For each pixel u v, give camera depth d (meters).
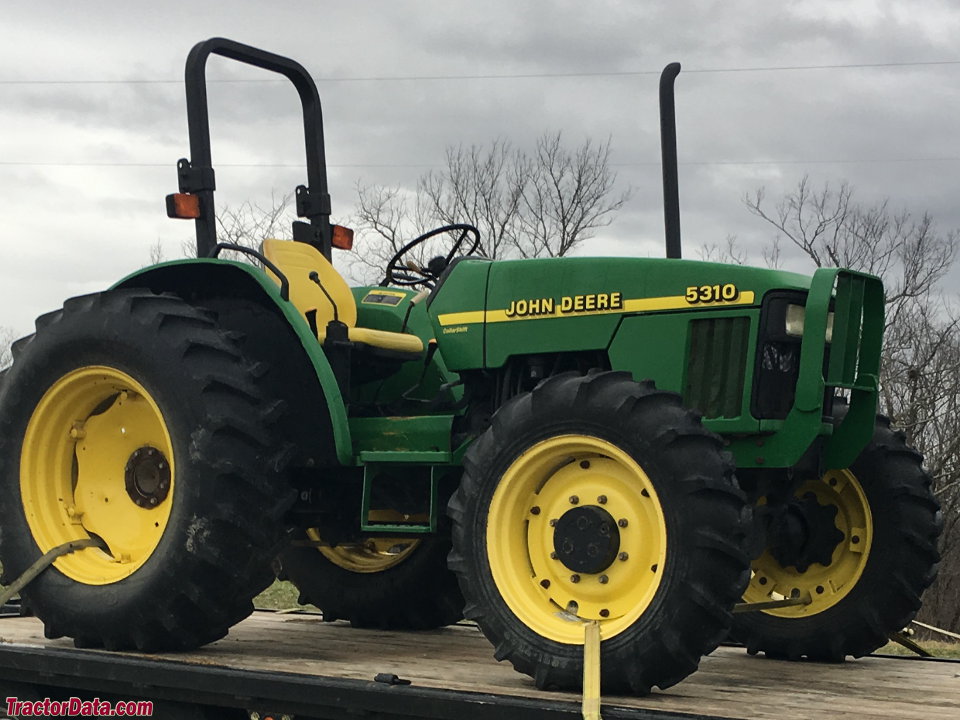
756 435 3.52
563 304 3.73
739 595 3.02
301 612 5.36
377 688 2.99
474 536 3.34
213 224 4.29
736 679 3.56
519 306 3.80
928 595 15.05
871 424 3.79
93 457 4.09
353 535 4.25
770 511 3.66
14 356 4.18
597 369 3.54
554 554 3.30
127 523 3.99
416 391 4.51
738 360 3.50
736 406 3.49
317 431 3.98
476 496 3.35
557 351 3.72
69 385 4.00
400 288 4.72
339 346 4.11
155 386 3.76
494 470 3.34
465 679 3.31
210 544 3.60
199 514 3.61
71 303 4.04
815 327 3.46
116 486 4.04
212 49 4.34
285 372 4.06
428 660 3.74
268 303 4.11
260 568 3.69
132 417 4.00
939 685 3.48
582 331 3.69
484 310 3.86
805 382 3.45
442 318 3.94
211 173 4.29
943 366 16.69
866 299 3.79
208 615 3.68
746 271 3.53
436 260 4.52
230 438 3.66
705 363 3.55
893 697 3.19
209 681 3.30
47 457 4.07
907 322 17.27
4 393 4.10
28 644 3.93
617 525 3.22
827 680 3.58
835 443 3.86
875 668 3.94
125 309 3.88
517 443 3.31
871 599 4.04
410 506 4.14
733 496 3.03
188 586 3.62
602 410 3.19
